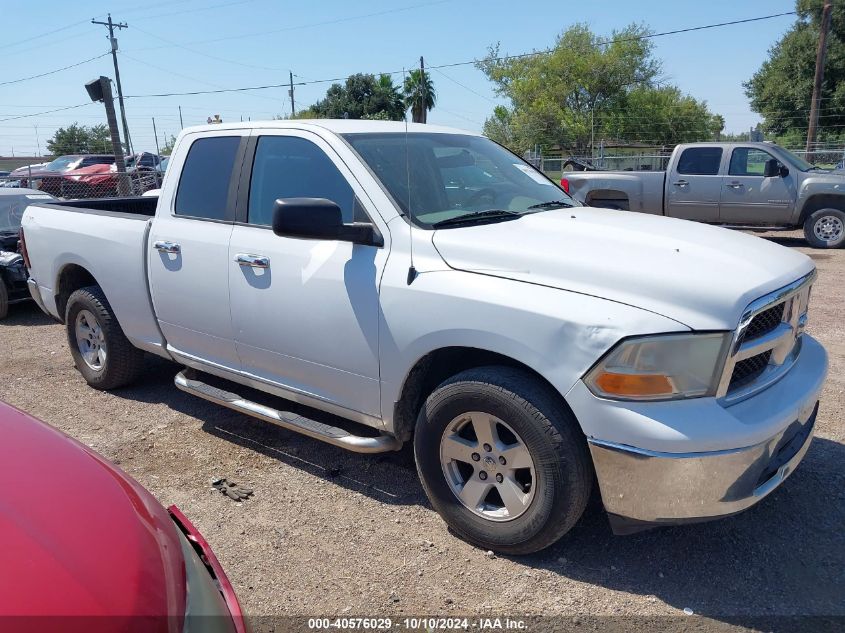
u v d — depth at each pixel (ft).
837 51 143.23
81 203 19.07
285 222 10.34
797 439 10.25
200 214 13.78
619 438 8.77
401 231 10.88
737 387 9.32
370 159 11.77
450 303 10.00
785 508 11.49
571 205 13.53
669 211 43.34
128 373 17.11
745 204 41.32
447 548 10.68
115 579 5.21
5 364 20.56
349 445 11.56
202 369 14.46
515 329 9.42
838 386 16.78
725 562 10.15
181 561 5.95
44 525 5.51
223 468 13.46
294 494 12.43
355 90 182.60
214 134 13.85
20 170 81.30
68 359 20.95
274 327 12.26
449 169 12.76
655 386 8.68
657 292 8.97
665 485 8.69
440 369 11.27
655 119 159.33
